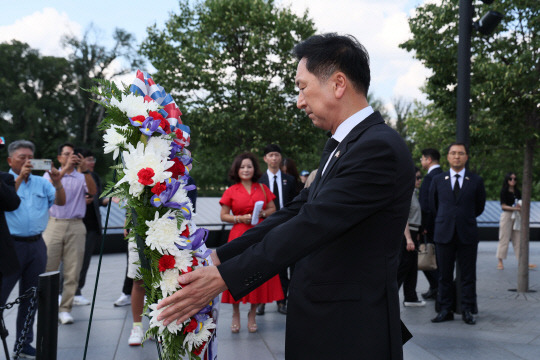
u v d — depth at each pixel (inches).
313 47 66.3
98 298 266.7
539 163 578.2
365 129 63.2
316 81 65.7
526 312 227.3
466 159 215.5
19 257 172.1
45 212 179.8
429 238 248.5
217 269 58.6
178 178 67.0
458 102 230.1
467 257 209.6
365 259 60.6
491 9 261.0
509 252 481.4
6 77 1633.9
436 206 219.3
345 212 57.5
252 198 213.6
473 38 269.0
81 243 219.6
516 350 170.4
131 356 164.6
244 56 872.3
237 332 199.2
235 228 212.5
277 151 255.4
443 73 279.7
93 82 67.6
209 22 866.1
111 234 451.8
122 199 64.4
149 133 63.6
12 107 1556.3
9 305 115.0
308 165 1013.2
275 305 253.9
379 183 58.4
